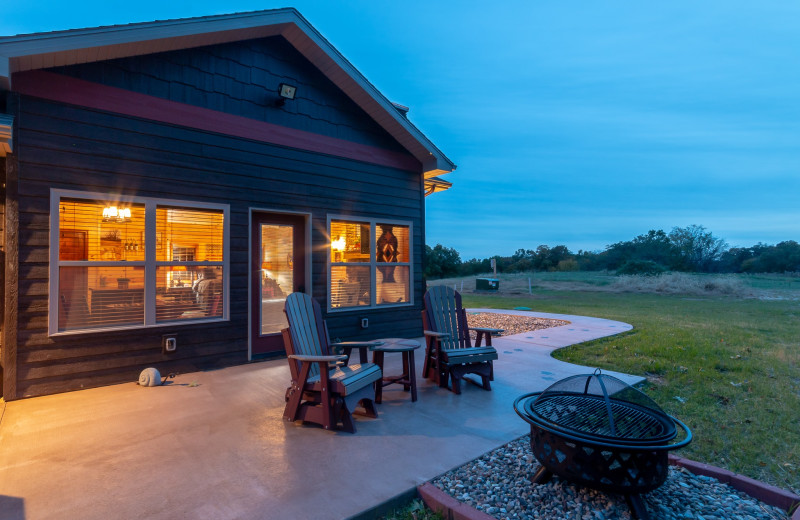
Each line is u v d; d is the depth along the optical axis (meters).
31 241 4.05
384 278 7.16
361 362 3.88
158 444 3.03
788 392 4.52
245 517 2.12
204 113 5.18
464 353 4.38
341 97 6.58
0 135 3.56
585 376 2.77
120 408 3.78
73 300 4.30
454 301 5.12
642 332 8.46
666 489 2.54
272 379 4.74
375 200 6.98
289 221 6.07
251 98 5.61
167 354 4.84
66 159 4.25
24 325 4.02
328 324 6.33
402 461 2.80
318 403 3.46
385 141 7.16
